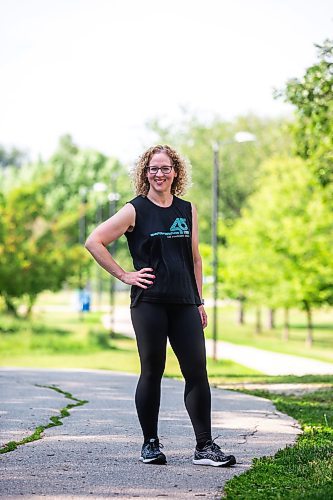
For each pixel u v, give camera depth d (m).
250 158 53.19
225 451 7.36
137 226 6.62
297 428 8.77
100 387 12.88
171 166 6.65
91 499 5.64
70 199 83.69
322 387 14.80
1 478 6.21
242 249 40.06
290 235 37.09
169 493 5.82
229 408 10.41
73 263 41.38
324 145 18.22
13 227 39.78
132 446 7.46
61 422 8.91
